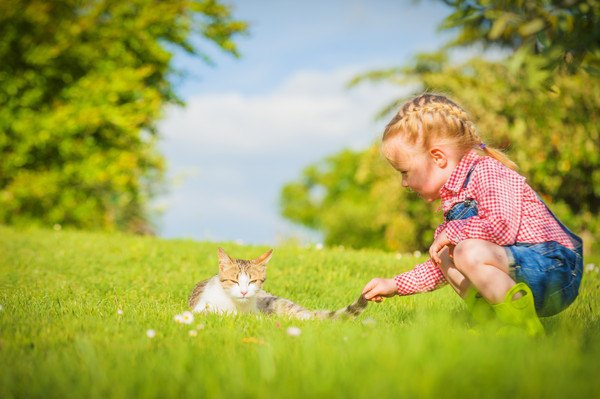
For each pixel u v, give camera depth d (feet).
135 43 54.85
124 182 51.26
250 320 10.44
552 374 6.10
